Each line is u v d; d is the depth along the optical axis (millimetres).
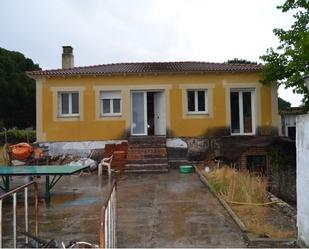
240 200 9898
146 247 6484
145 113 19688
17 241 6879
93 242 6801
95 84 19406
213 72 19188
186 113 19281
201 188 12281
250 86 19281
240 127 19594
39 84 19375
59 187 13258
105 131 19312
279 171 17766
